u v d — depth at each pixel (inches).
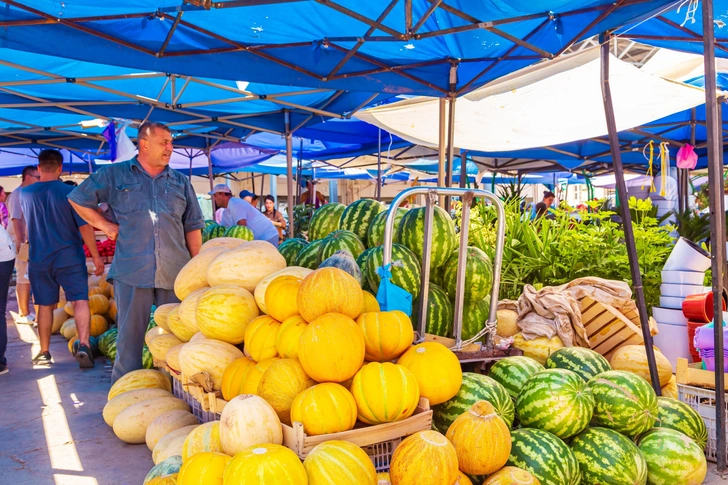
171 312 170.4
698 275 198.4
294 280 129.6
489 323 147.6
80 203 183.3
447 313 154.6
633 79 266.8
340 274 116.5
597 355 146.9
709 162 136.6
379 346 115.0
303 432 99.0
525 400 124.0
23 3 147.8
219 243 184.4
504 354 147.1
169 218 190.4
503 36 164.7
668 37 186.1
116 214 187.5
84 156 601.0
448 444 94.1
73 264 239.8
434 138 354.3
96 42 167.9
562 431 119.3
